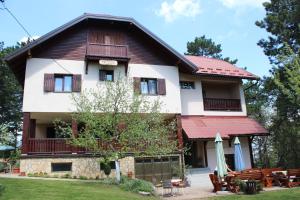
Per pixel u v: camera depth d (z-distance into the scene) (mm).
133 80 24094
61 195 12555
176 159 23578
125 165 22297
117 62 23781
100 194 13609
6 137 29719
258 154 39656
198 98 27078
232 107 28094
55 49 23031
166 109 24531
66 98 22250
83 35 24125
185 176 22891
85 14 23406
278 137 30469
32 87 21812
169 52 25234
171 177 23109
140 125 18672
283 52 23234
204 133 24469
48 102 21828
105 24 24797
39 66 22328
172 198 16312
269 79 26000
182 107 26312
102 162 21344
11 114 43781
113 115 18859
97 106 19297
